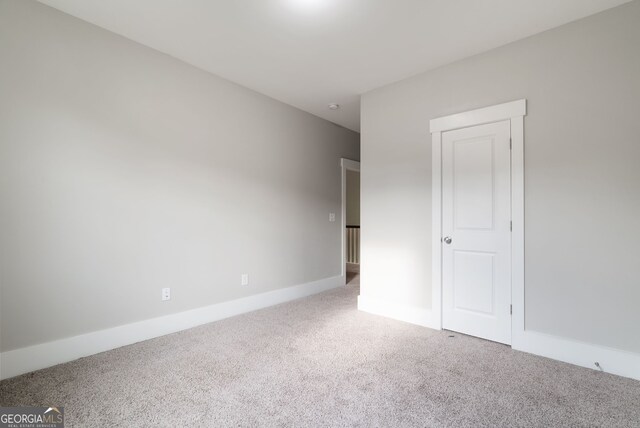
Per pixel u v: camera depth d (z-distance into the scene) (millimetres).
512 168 2416
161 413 1596
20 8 1974
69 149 2158
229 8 2072
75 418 1553
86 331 2242
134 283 2482
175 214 2732
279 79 3119
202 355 2256
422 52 2598
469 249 2648
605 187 2055
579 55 2150
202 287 2926
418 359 2205
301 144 3965
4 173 1912
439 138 2812
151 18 2193
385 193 3209
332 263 4453
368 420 1548
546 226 2266
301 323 2949
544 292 2271
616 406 1666
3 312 1916
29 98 2000
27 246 1995
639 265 1948
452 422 1535
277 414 1592
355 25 2248
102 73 2312
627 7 1988
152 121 2586
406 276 3027
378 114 3285
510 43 2445
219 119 3066
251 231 3363
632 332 1967
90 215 2254
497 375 1984
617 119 2018
